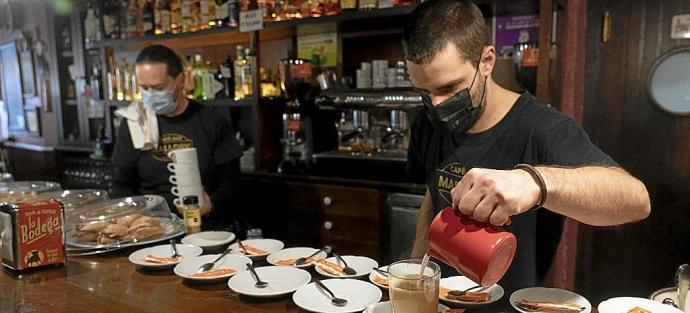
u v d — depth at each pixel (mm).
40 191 2020
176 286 1286
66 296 1231
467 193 948
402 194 2410
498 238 913
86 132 4176
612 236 2527
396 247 2410
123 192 2412
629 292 2521
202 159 2385
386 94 2607
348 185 2641
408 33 1306
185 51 3744
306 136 3041
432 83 1292
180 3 3291
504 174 953
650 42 2357
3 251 1429
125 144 2404
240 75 3150
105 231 1580
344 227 2668
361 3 2604
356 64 3082
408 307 955
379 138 2951
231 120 3561
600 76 2482
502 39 2646
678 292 1149
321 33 3150
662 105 2363
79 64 4074
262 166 3047
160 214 1832
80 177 4211
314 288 1198
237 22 2965
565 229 2504
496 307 1118
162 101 2264
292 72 2932
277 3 2930
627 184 1022
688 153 2336
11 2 4820
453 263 979
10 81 5391
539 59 2139
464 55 1258
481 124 1414
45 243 1421
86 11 3959
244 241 1626
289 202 2867
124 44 3635
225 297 1209
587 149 1161
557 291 1153
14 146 5117
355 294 1174
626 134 2461
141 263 1391
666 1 2305
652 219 2443
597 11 2449
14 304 1188
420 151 1628
